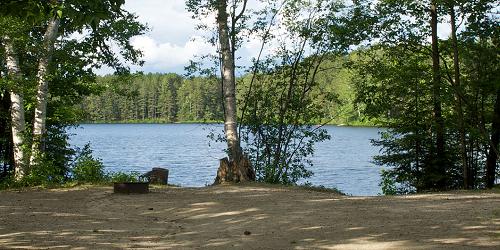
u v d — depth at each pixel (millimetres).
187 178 33469
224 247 7133
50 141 20469
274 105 20781
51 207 11281
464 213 9195
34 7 5020
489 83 17828
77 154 22156
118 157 51281
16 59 17266
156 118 146875
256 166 20266
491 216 8750
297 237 7605
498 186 18422
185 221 9562
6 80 16375
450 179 19469
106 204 11711
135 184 13688
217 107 20922
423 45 19016
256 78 20766
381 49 19516
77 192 14109
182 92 130375
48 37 17312
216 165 43031
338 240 7238
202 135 103312
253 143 20672
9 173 18750
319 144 70750
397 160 19594
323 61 20797
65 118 21172
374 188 28625
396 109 20062
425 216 8984
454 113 19016
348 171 37812
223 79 19250
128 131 124250
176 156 52750
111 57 21172
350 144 71125
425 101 19766
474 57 18047
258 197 12625
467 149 19625
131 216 10109
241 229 8477
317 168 40094
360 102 20891
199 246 7262
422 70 18938
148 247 7207
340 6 19359
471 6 17188
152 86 147500
